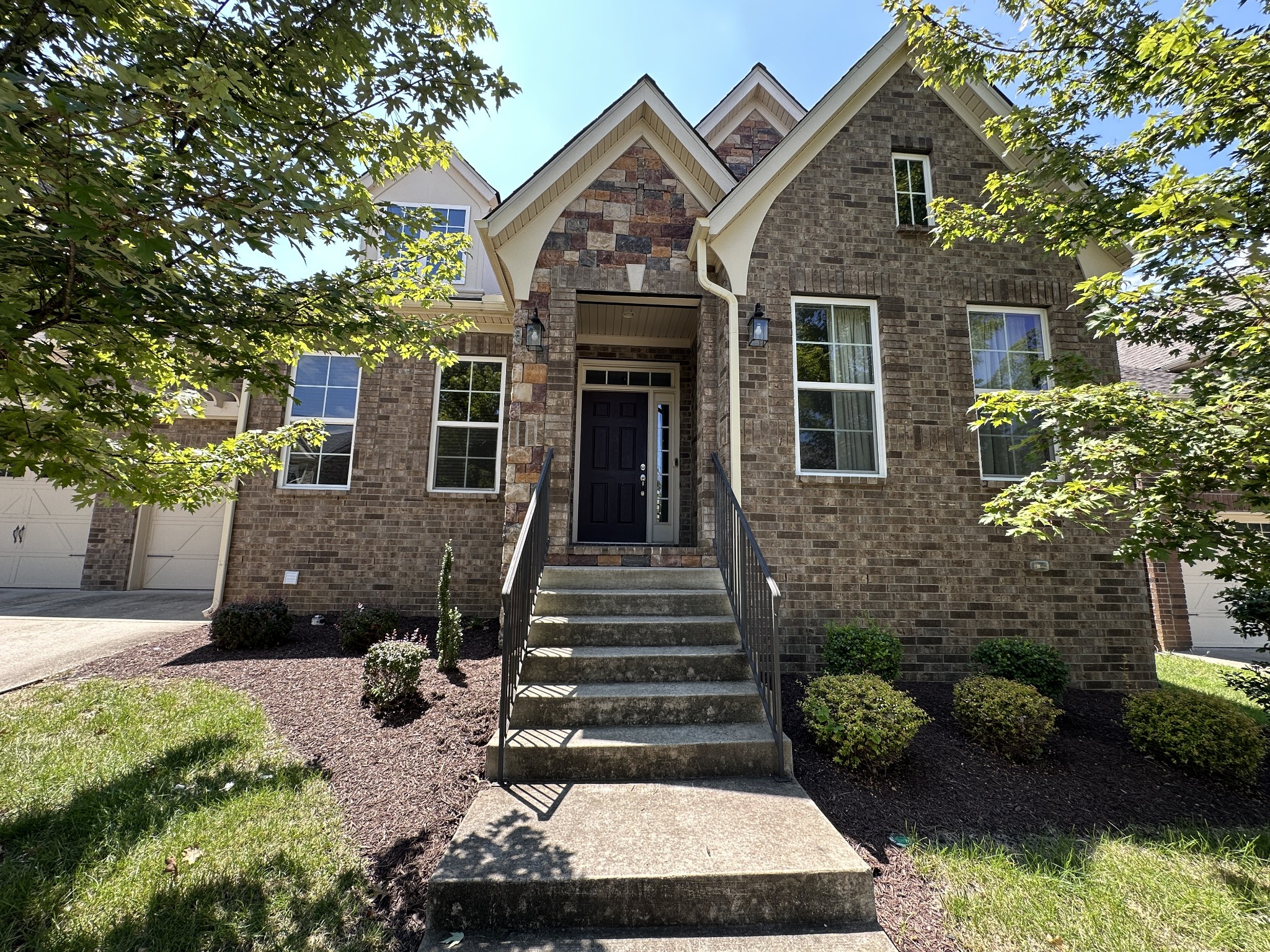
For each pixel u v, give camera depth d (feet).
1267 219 12.32
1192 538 11.69
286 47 10.13
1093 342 20.15
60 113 7.09
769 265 19.47
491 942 7.50
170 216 8.35
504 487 25.94
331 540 24.84
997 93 20.54
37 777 10.87
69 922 7.40
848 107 20.53
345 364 26.45
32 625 23.58
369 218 10.34
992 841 10.19
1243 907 8.68
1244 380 12.14
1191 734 12.78
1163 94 13.48
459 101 11.32
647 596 15.90
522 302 19.35
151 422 10.59
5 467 8.75
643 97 19.61
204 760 11.76
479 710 14.07
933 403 19.30
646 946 7.52
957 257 20.15
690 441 26.71
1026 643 16.70
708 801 10.24
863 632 16.24
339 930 7.54
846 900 8.16
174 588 33.17
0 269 7.46
